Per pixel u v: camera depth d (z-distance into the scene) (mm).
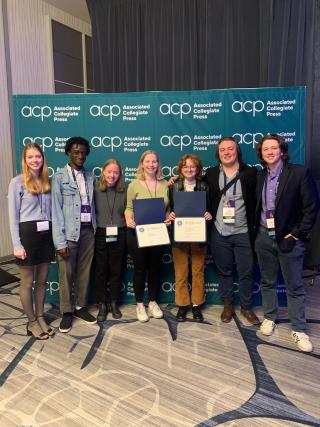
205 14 4914
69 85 5785
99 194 2959
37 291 2777
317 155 4445
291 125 3104
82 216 2850
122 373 2283
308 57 4379
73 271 2922
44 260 2619
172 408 1958
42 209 2584
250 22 4691
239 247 2869
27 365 2387
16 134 3240
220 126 3162
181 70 5105
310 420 1865
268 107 3104
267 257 2686
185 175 2871
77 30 5887
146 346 2619
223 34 4824
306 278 4082
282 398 2037
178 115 3180
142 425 1834
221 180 2844
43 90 5293
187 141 3201
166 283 3387
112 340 2711
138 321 3037
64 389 2129
